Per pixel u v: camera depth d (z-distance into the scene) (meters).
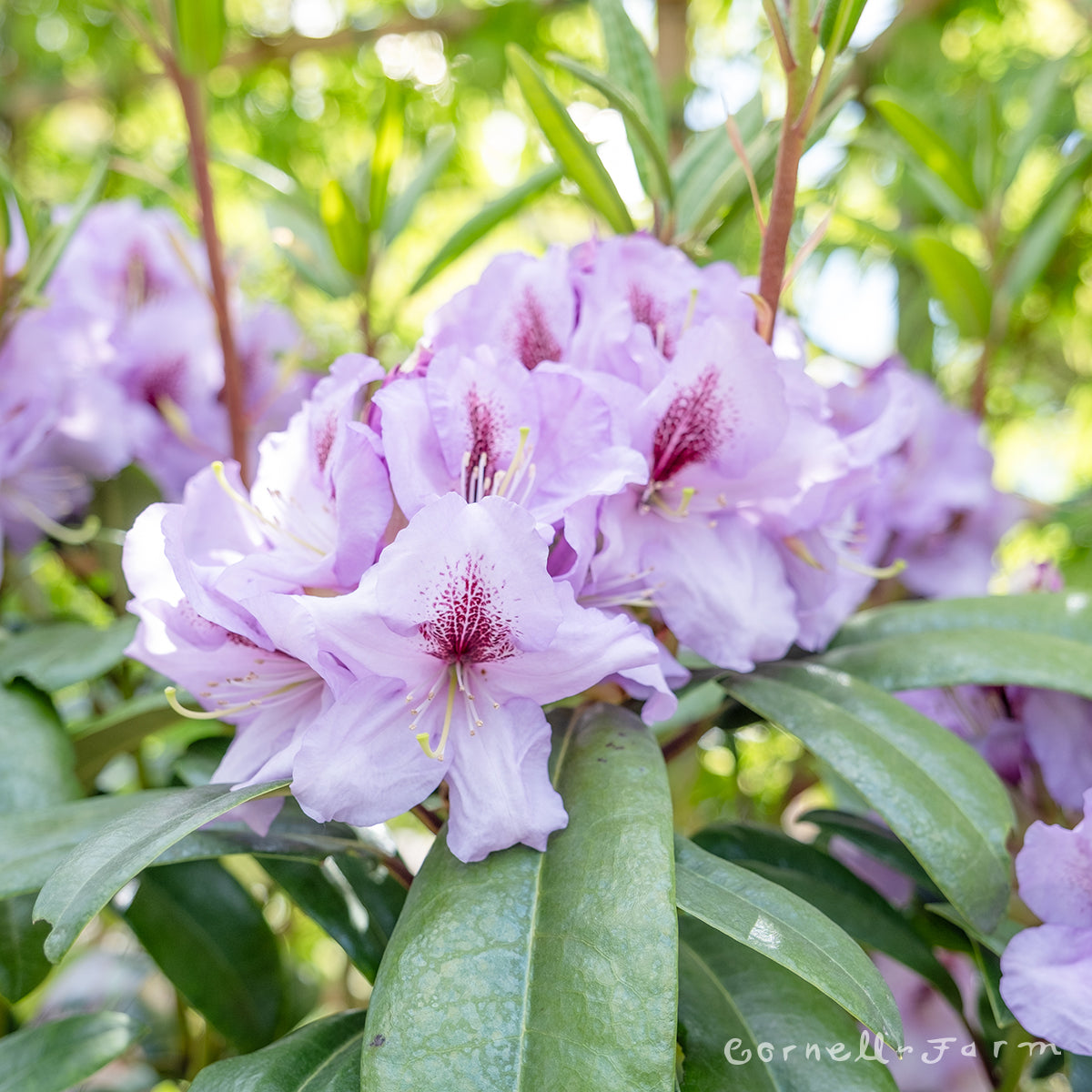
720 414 0.37
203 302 0.58
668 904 0.30
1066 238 0.84
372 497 0.33
